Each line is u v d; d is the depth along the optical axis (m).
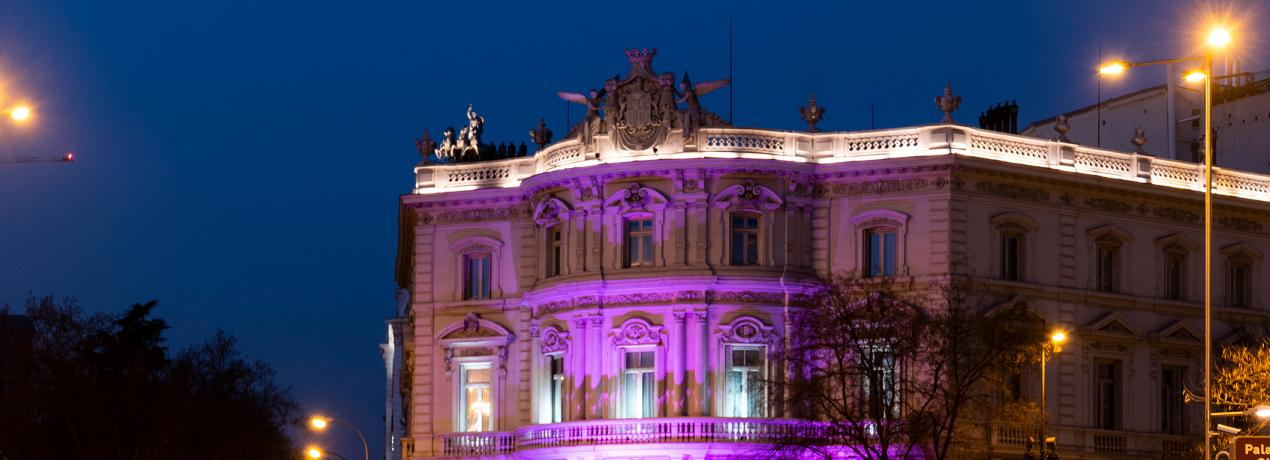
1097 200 95.00
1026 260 92.31
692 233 91.88
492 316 99.62
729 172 91.75
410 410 134.62
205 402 110.00
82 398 105.88
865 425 87.50
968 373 83.00
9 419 106.06
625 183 93.06
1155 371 96.25
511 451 97.56
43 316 108.81
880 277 91.00
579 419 93.06
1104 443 93.69
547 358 95.94
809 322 87.00
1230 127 113.44
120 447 106.12
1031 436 88.94
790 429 87.50
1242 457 51.75
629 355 93.00
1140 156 96.50
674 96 93.50
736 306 91.44
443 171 101.75
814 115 94.00
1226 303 98.75
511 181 100.00
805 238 92.56
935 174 90.50
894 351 84.38
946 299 85.44
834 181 92.56
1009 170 91.44
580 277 93.62
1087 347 93.75
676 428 90.25
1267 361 78.69
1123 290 95.44
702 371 91.06
